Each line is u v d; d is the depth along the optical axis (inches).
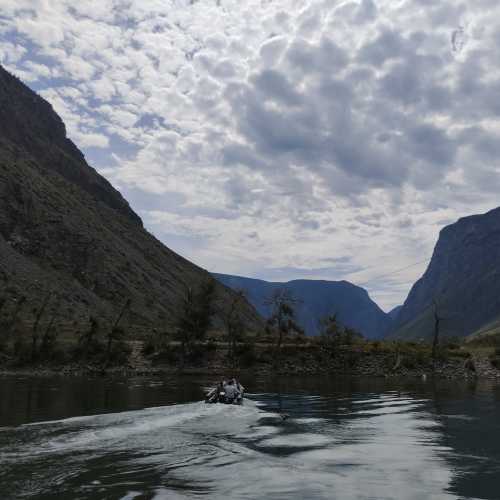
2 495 429.7
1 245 5108.3
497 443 705.0
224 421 887.7
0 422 825.5
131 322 5064.0
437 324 2878.9
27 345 2842.0
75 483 466.3
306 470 534.0
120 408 1050.1
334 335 2883.9
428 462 580.4
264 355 2792.8
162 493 439.8
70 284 5285.4
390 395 1477.6
